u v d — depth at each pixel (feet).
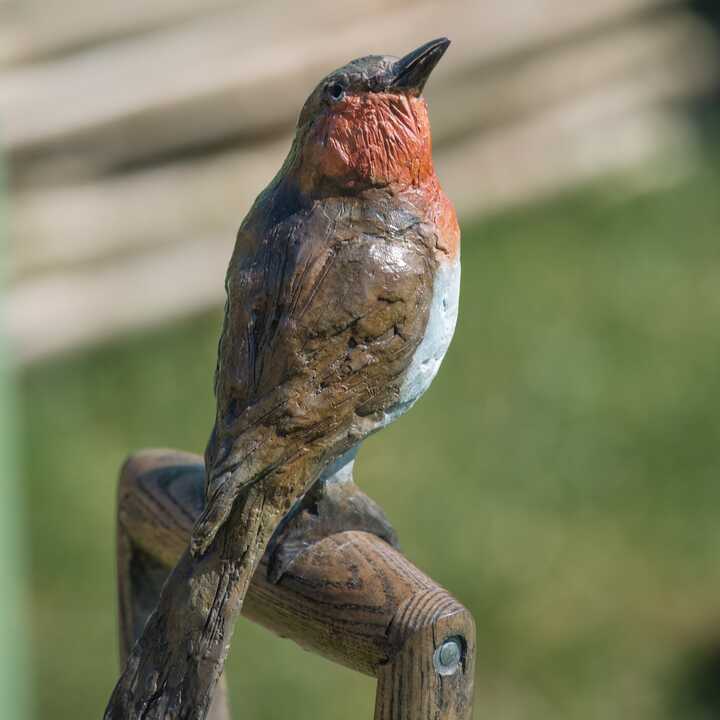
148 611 14.47
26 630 30.60
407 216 11.83
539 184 47.62
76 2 39.14
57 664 29.89
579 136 48.44
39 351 39.27
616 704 29.17
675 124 50.60
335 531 12.35
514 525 34.27
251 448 11.36
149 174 40.86
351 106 11.78
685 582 32.48
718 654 30.22
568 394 38.86
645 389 39.14
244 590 11.25
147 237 40.81
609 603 31.68
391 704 11.62
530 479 35.91
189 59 40.73
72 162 39.65
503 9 46.03
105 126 39.75
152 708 11.03
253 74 41.29
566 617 31.40
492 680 29.84
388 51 43.45
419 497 34.99
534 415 38.14
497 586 32.27
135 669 11.14
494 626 31.17
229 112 41.19
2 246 20.34
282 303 11.55
